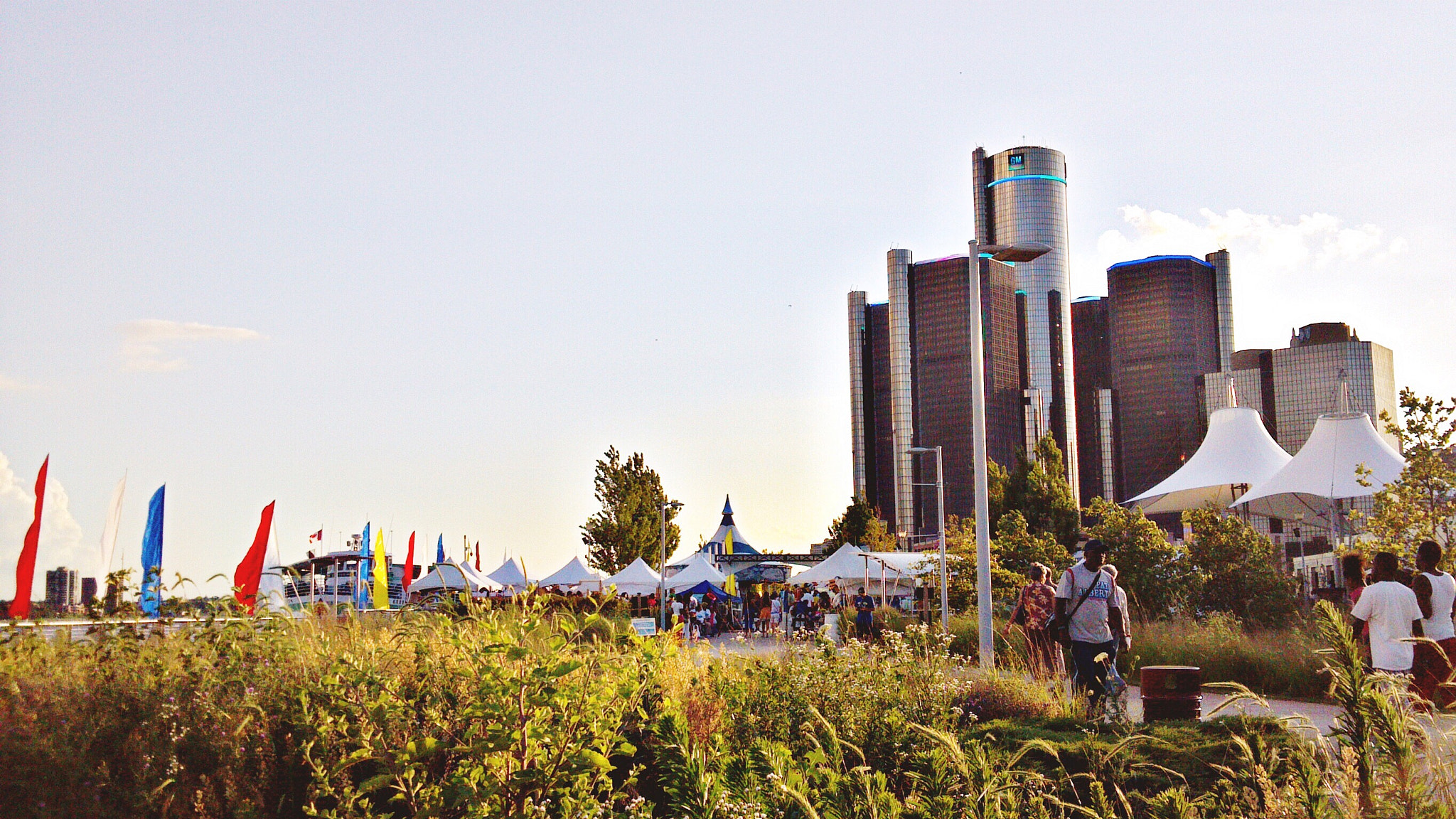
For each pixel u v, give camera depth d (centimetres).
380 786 604
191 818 574
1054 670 1360
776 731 847
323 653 704
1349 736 324
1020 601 1485
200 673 641
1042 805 439
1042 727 887
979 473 1703
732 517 9919
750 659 1101
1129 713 1145
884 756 760
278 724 645
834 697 877
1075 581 1154
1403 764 312
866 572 4119
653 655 717
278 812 602
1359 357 19912
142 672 634
